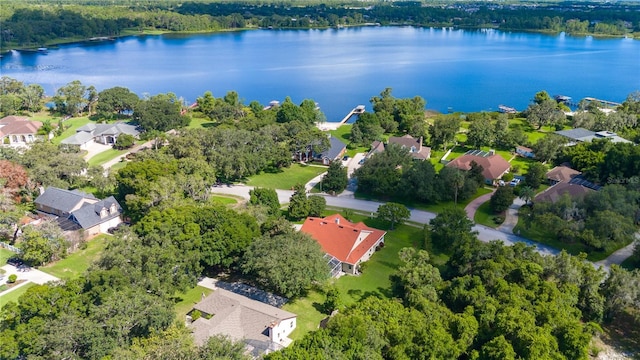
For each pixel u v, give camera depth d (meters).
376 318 68.69
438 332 64.19
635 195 107.06
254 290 87.75
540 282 76.38
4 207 104.69
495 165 143.75
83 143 169.75
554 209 106.56
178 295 85.38
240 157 135.75
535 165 134.62
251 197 115.62
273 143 149.62
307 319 79.75
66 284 70.88
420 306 73.44
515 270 79.56
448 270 93.25
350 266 94.69
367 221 117.44
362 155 167.00
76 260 97.75
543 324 68.38
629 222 98.75
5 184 115.38
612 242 98.75
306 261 81.75
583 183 130.88
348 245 96.88
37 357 59.41
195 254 83.88
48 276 91.25
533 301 73.31
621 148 131.25
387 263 98.69
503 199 117.50
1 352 59.69
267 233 92.19
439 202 128.12
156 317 66.12
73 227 105.19
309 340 62.69
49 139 175.50
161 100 197.38
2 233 105.19
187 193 113.88
